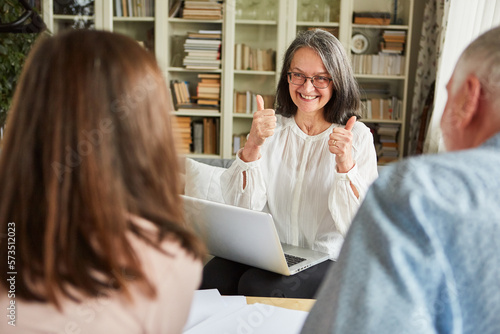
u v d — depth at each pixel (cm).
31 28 178
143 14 365
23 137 59
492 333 47
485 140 57
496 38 57
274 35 368
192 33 368
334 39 182
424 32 370
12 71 290
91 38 60
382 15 368
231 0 365
